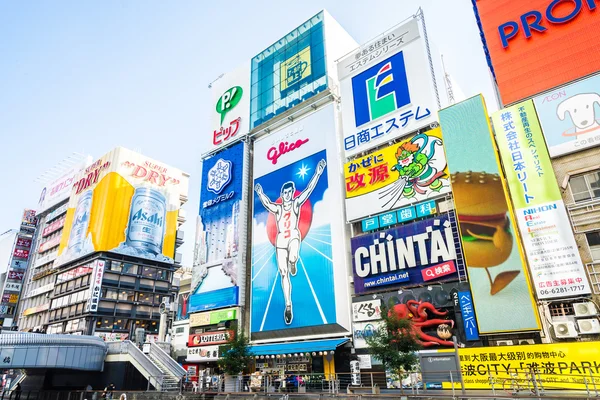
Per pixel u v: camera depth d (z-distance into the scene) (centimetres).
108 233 8762
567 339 2925
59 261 9538
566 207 3212
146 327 8894
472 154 3709
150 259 9338
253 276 5309
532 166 3388
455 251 3644
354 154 4812
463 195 3631
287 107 5897
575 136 3306
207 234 6184
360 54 5222
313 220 4912
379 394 2745
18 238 11438
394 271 3978
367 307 4047
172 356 6131
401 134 4484
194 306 5891
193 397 3741
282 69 6253
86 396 4603
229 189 6150
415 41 4775
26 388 5862
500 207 3406
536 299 3120
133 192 9488
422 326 3597
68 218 9919
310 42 5978
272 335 4866
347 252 4531
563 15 3862
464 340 3338
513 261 3216
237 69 7044
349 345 4144
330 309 4412
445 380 3084
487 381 2952
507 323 3105
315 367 4369
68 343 4816
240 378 4181
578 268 2978
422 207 4006
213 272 5853
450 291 3556
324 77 5566
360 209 4453
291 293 4819
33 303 10331
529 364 2852
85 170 10169
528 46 3956
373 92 4909
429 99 4412
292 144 5562
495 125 3675
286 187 5381
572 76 3644
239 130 6500
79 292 8738
